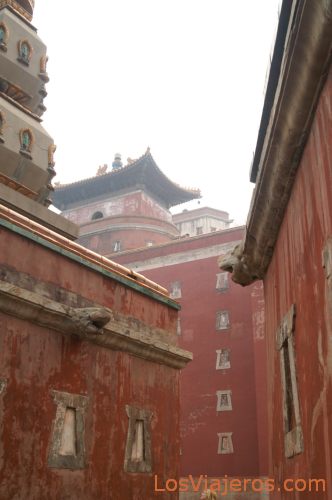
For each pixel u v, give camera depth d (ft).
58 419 35.12
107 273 42.80
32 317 34.53
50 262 37.65
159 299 49.06
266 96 22.41
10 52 55.42
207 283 117.91
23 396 32.96
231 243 119.03
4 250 34.27
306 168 19.70
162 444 45.01
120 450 40.04
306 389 19.39
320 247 17.11
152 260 127.34
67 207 187.32
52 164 52.49
